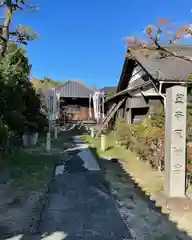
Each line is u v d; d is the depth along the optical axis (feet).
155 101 41.47
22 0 35.32
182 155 16.96
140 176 23.22
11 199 17.24
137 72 49.39
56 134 51.31
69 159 31.04
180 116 16.99
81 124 78.89
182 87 17.02
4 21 36.24
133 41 23.82
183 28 20.98
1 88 30.01
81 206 16.15
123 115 56.18
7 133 29.63
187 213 15.14
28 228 13.01
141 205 16.38
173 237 12.24
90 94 94.32
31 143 39.17
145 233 12.61
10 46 39.11
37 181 21.65
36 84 110.83
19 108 34.99
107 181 21.77
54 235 12.26
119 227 13.25
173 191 16.81
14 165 26.86
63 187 20.10
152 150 26.00
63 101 97.04
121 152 34.94
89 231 12.74
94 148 38.60
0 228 12.98
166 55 26.04
